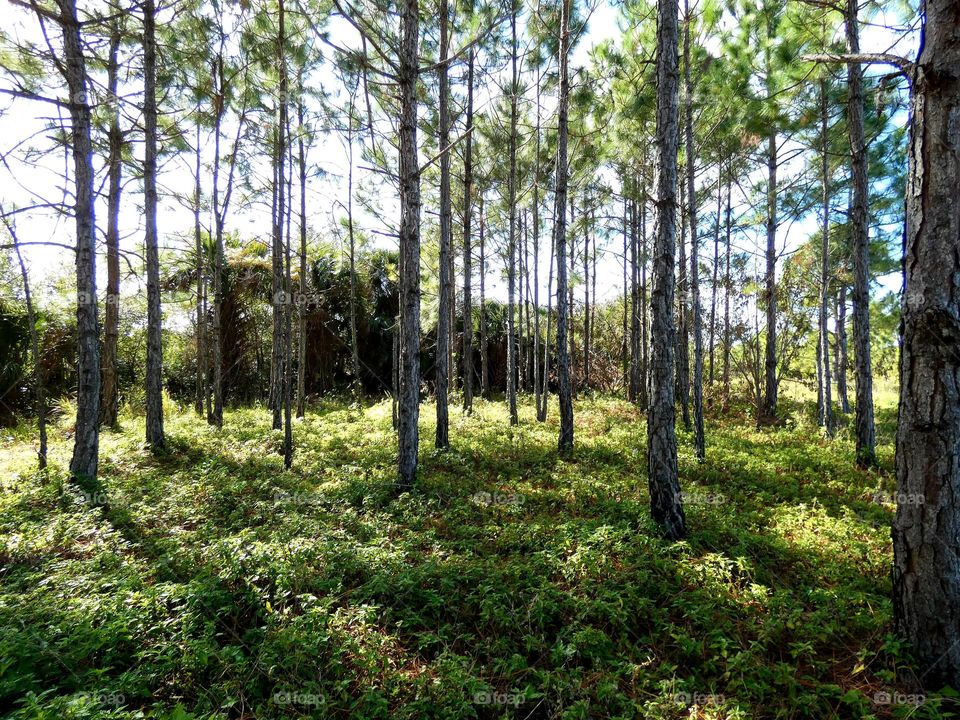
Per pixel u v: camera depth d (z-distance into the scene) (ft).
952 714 10.05
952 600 10.87
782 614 13.51
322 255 72.43
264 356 75.31
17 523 19.88
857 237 31.78
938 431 10.87
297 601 14.30
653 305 19.16
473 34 39.47
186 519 20.84
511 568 16.20
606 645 12.80
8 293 52.34
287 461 29.50
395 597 14.69
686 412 42.75
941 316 10.63
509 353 47.91
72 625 11.80
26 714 9.11
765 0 35.32
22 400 55.06
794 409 54.60
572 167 44.91
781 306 49.26
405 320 25.91
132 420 48.80
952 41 10.37
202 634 12.36
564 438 34.60
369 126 37.42
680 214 38.68
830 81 35.22
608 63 39.42
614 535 17.56
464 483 26.81
